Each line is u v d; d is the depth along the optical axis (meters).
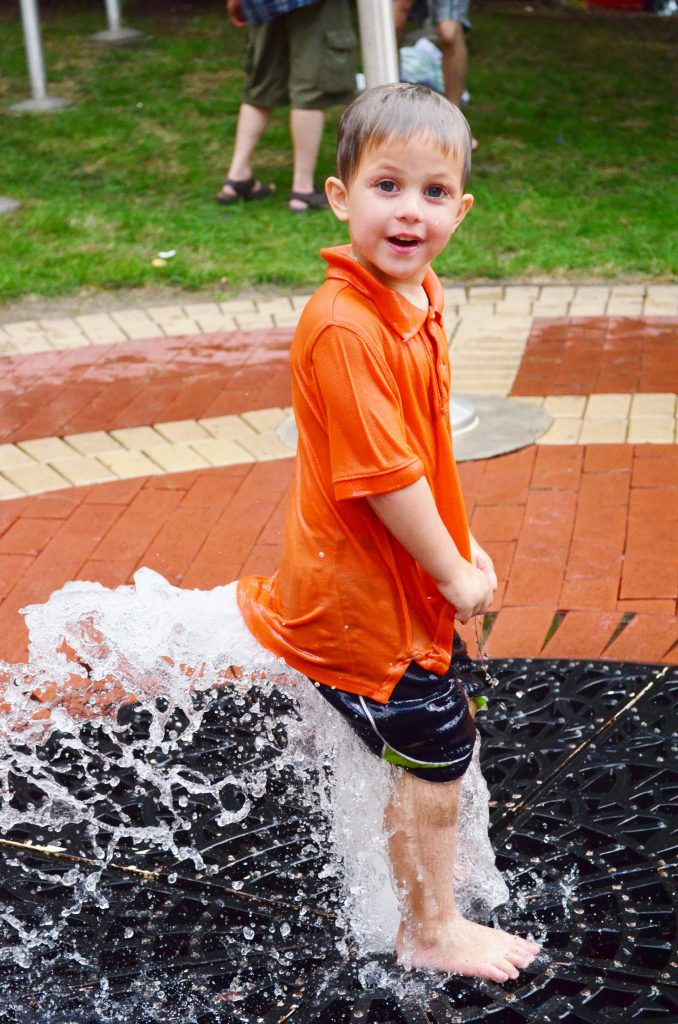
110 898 2.63
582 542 4.10
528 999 2.31
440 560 2.12
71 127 10.81
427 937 2.38
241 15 8.06
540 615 3.71
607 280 7.00
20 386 5.71
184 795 2.93
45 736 3.03
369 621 2.17
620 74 12.68
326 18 7.92
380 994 2.33
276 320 6.56
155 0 16.67
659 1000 2.28
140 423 5.25
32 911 2.59
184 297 7.00
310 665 2.25
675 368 5.62
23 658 3.53
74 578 3.98
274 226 8.16
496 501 4.42
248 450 4.93
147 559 4.09
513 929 2.51
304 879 2.66
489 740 3.09
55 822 2.87
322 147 10.09
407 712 2.19
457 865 2.59
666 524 4.19
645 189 8.94
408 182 2.04
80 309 6.86
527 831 2.77
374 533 2.14
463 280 7.09
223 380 5.71
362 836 2.45
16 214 8.59
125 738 3.14
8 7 16.62
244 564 4.04
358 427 2.04
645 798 2.85
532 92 11.90
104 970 2.43
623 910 2.51
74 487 4.64
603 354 5.84
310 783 2.93
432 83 9.23
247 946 2.47
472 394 5.40
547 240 7.72
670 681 3.31
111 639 2.42
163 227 8.20
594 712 3.20
